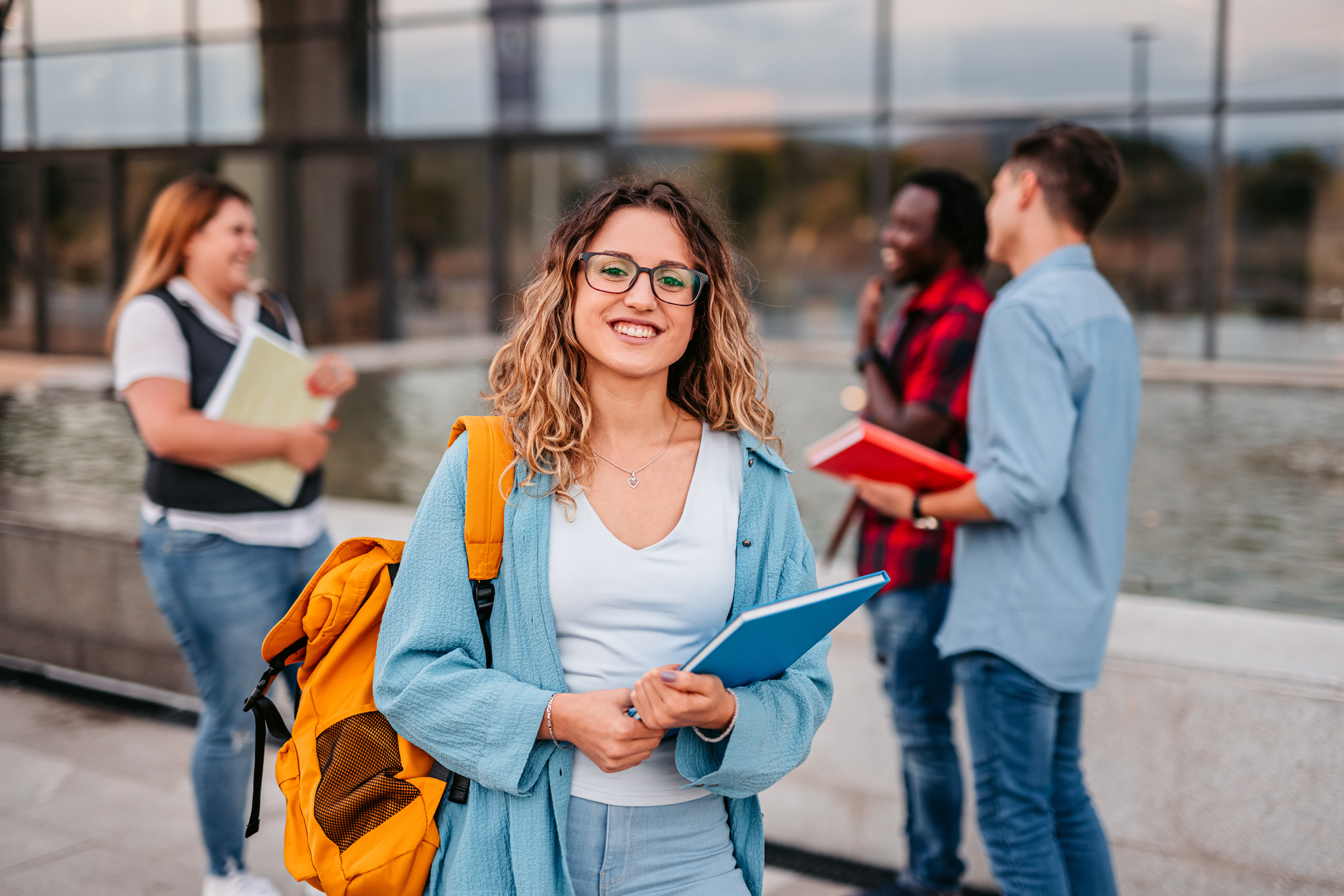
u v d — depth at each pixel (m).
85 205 12.23
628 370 1.48
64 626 3.91
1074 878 2.21
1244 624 2.82
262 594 2.62
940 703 2.57
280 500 2.63
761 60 12.60
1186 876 2.54
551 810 1.46
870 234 12.45
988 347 2.19
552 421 1.48
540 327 1.51
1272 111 10.38
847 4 12.17
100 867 2.82
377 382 9.43
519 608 1.46
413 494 5.59
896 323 2.70
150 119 12.67
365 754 1.50
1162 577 3.95
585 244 1.50
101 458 5.63
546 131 13.22
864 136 12.34
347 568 1.54
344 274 13.73
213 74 13.16
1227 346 10.53
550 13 13.06
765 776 1.45
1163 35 10.70
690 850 1.49
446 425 7.56
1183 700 2.51
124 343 2.56
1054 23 11.23
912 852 2.67
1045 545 2.15
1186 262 10.74
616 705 1.39
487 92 13.23
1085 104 11.16
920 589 2.52
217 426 2.53
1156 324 10.83
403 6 13.28
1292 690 2.41
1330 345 10.14
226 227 2.65
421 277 13.59
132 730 3.63
